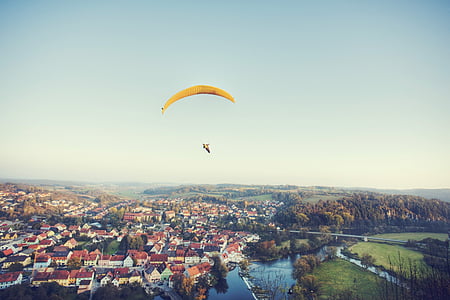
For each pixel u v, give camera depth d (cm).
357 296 8312
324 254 13462
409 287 8156
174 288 9356
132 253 11981
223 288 9744
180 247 13975
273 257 13312
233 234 17925
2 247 11675
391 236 16700
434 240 14250
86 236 14600
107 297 8019
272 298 8862
